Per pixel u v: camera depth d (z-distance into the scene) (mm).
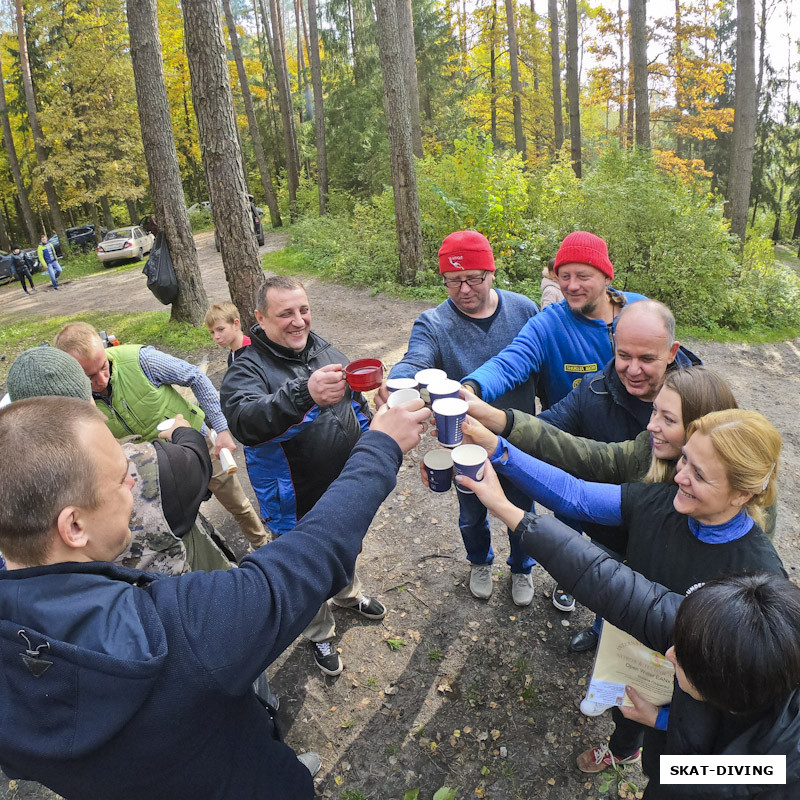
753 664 1060
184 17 5996
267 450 2492
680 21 19875
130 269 17891
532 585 3363
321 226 16219
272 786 1277
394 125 10086
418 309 9695
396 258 11641
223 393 2396
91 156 23188
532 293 9805
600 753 2379
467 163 11250
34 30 23250
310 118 31250
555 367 2689
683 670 1188
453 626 3174
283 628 1044
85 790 1003
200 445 1950
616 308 2646
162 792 1038
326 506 1180
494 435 1876
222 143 6387
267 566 1071
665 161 16875
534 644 3031
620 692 1625
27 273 16062
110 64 22594
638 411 2180
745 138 10898
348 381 1877
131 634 947
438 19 22953
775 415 6035
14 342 10289
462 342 2914
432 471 1835
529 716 2668
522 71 29047
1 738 926
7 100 25531
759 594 1118
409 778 2447
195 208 28750
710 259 9234
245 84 21875
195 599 1012
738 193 11117
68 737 915
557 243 10633
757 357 7930
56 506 996
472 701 2754
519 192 11031
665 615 1431
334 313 9727
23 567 1037
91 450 1049
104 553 1119
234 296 6945
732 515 1512
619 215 9805
